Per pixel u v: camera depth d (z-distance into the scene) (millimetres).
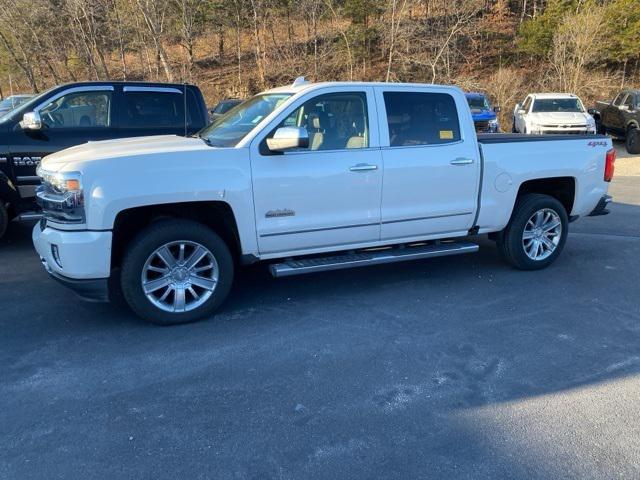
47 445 2928
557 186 6184
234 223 4547
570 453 2887
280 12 31422
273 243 4676
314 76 28531
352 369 3760
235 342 4172
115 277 5336
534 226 5871
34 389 3486
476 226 5539
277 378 3637
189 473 2719
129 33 29344
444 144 5234
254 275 5754
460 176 5293
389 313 4738
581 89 26359
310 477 2693
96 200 4035
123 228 4488
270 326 4465
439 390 3492
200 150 4355
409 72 26609
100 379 3617
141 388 3506
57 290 5309
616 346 4121
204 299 4531
